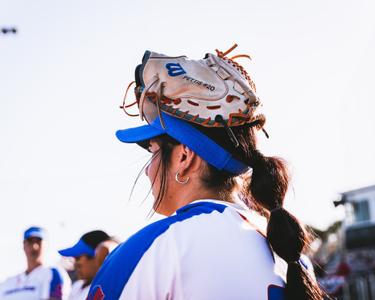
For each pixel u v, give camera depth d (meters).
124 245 1.03
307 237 1.15
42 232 5.14
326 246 24.05
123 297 0.96
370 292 12.91
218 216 1.07
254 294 0.99
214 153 1.14
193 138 1.14
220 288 0.96
